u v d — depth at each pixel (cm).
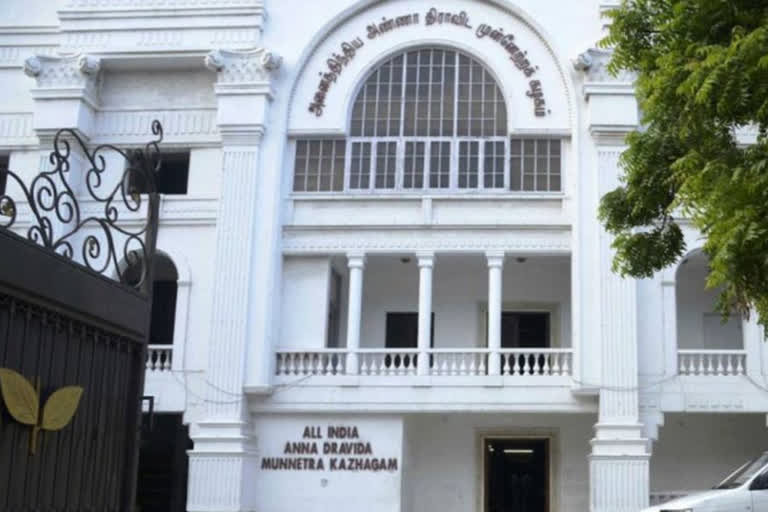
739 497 1300
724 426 2395
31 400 645
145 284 812
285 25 2439
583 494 2388
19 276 639
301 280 2361
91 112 2472
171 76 2498
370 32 2431
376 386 2256
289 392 2273
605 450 2117
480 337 2512
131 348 792
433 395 2241
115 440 761
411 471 2405
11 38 2566
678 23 1066
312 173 2397
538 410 2209
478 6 2414
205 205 2406
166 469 2539
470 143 2373
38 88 2422
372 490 2234
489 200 2325
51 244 700
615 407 2142
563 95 2350
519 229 2305
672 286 2238
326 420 2281
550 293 2506
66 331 696
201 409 2275
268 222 2323
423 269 2316
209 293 2356
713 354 2242
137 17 2456
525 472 2455
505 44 2391
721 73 930
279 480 2258
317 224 2350
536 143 2364
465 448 2450
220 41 2427
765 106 921
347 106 2398
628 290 2192
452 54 2423
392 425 2262
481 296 2527
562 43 2356
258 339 2266
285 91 2402
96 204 2402
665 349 2212
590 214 2259
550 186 2333
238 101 2362
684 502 1319
